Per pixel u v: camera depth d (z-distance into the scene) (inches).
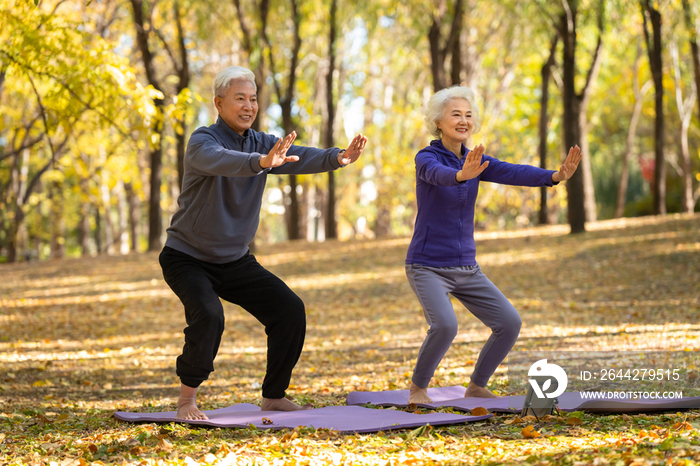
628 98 1151.0
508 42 842.2
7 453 122.5
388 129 1149.7
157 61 847.7
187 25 727.1
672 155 1202.6
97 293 509.0
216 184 137.9
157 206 749.3
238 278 147.7
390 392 177.8
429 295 152.3
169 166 1066.7
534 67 1055.0
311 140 1144.8
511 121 1120.8
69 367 273.7
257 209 147.3
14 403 188.9
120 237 1186.0
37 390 221.6
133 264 645.9
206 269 144.4
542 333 307.7
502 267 543.2
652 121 1237.7
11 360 287.0
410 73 1168.2
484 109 1010.1
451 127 155.6
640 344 224.4
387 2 697.6
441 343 150.6
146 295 493.0
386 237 787.4
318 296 488.7
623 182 1047.6
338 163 144.2
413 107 1107.3
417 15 658.8
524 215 1214.3
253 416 145.0
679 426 115.1
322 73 1084.5
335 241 784.3
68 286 547.2
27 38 272.2
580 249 575.5
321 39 985.5
